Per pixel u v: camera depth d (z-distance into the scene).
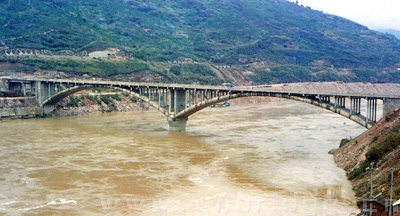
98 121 113.81
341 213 43.19
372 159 53.91
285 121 115.19
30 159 66.62
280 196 49.06
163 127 102.56
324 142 81.81
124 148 75.44
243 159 67.06
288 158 67.56
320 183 53.69
